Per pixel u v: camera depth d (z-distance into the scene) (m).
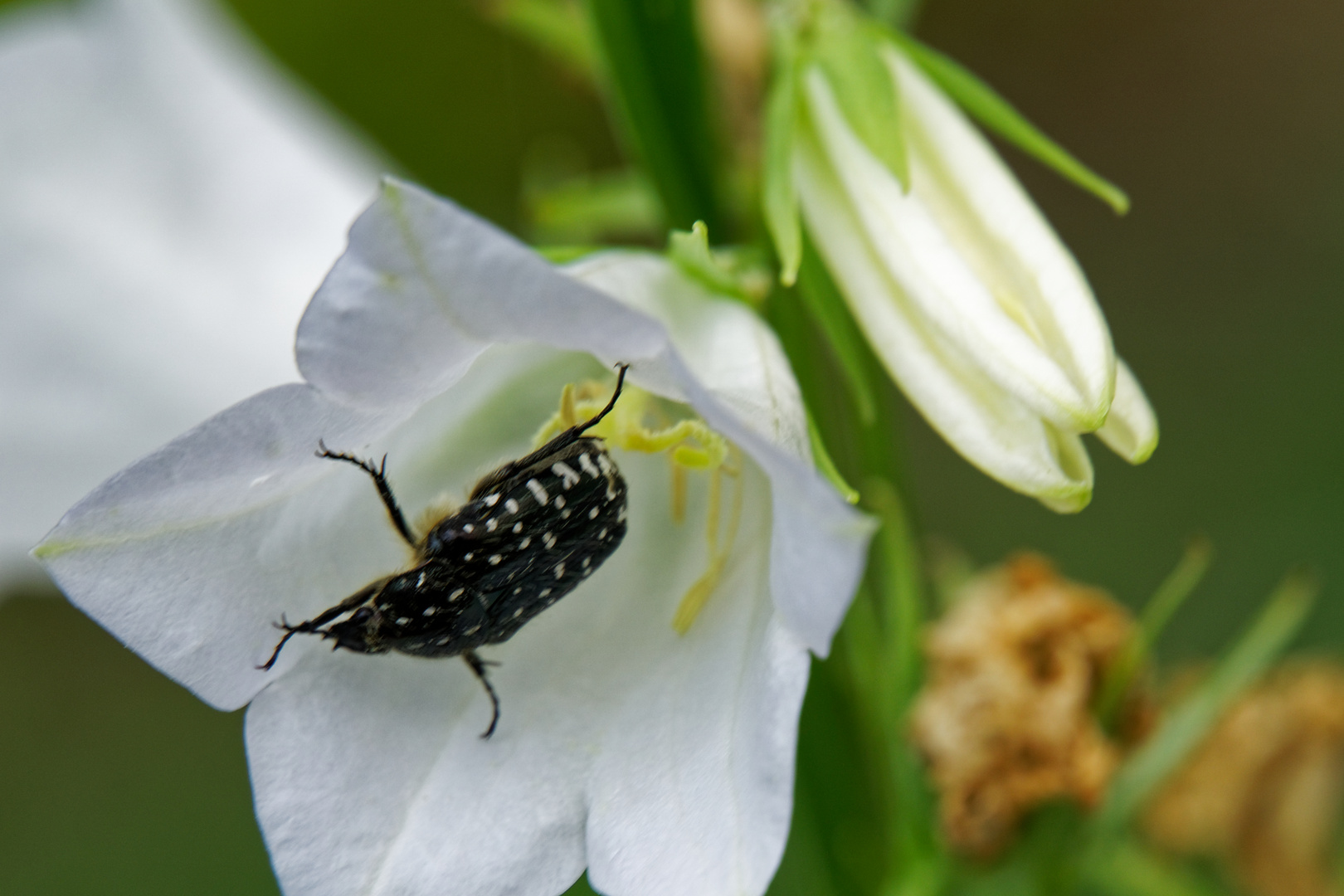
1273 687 0.18
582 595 0.16
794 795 0.17
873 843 0.17
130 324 0.17
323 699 0.15
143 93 0.17
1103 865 0.17
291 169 0.18
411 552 0.15
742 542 0.16
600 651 0.15
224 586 0.15
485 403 0.16
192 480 0.14
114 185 0.17
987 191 0.16
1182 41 0.35
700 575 0.16
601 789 0.15
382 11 0.19
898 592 0.16
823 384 0.17
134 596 0.15
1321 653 0.28
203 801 0.29
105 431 0.18
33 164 0.17
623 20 0.16
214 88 0.18
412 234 0.14
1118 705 0.17
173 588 0.15
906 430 0.30
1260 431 0.30
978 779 0.16
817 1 0.16
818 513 0.14
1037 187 0.35
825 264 0.16
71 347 0.17
